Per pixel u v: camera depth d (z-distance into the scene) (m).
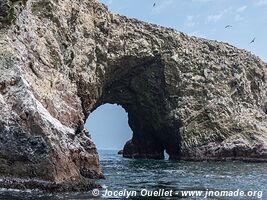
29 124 30.45
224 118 83.75
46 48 48.28
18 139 29.88
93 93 68.25
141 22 83.25
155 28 84.62
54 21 54.97
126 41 77.44
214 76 88.31
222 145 80.38
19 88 32.69
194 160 79.88
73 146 35.06
